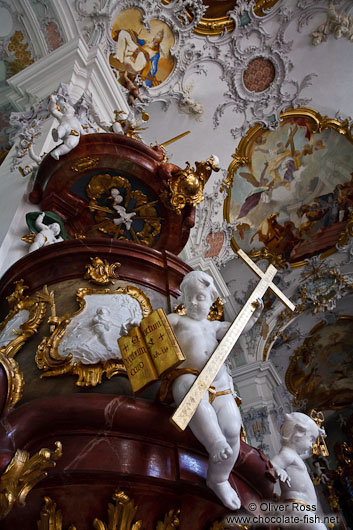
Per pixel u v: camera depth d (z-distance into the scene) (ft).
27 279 11.86
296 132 45.01
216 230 44.68
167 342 8.30
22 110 25.00
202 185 15.98
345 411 59.98
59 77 24.57
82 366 9.29
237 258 47.11
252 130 43.19
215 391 8.52
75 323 10.15
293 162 46.55
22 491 6.81
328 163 46.75
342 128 44.37
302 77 41.93
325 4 38.45
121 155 15.16
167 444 8.22
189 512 8.32
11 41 27.91
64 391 8.96
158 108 36.78
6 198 17.87
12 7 27.20
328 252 48.73
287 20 38.63
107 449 7.77
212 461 7.58
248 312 9.17
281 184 47.37
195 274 9.67
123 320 10.36
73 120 16.17
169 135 39.19
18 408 8.07
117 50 30.71
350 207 47.32
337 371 57.47
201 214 43.45
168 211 15.93
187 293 9.48
